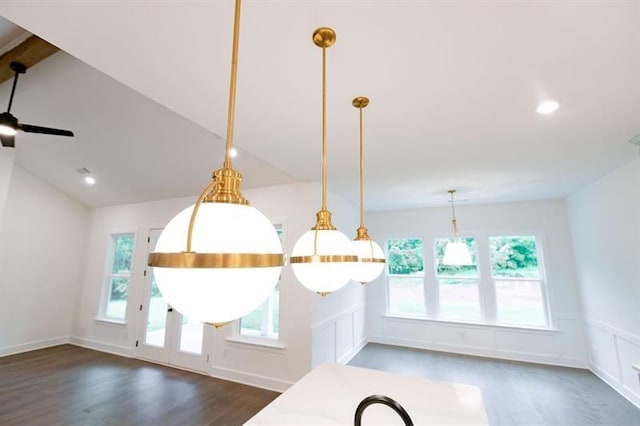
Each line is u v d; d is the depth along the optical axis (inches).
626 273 122.0
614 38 48.5
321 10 43.3
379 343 212.5
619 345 130.9
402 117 77.2
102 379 148.0
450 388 63.8
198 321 23.2
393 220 223.6
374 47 51.1
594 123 80.7
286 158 108.3
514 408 120.4
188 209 24.1
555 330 170.7
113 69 56.8
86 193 209.0
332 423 50.1
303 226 145.6
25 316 192.1
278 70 57.1
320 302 144.6
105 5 41.5
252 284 21.4
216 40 48.8
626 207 118.0
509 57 53.8
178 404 122.1
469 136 89.6
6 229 186.1
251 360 143.2
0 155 150.2
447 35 48.4
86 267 218.2
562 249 175.5
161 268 21.0
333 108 72.0
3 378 149.1
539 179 137.9
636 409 117.1
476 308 195.2
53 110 132.6
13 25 87.7
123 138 144.8
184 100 68.1
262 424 50.0
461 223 204.2
